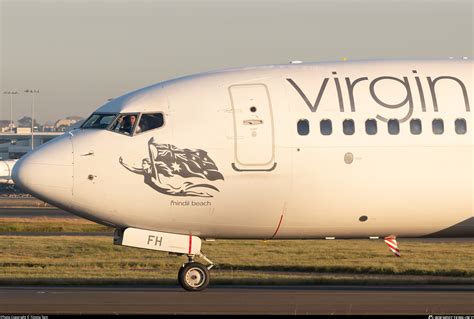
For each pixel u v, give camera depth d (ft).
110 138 265.75
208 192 265.54
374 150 268.41
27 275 321.73
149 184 264.31
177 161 264.31
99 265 360.89
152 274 329.72
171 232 273.75
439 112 273.54
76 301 248.32
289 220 271.69
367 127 269.64
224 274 334.03
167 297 258.78
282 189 266.98
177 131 265.95
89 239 485.15
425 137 271.08
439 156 271.08
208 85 273.95
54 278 311.88
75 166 262.88
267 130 266.36
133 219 268.00
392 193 270.46
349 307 236.43
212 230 273.54
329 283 302.04
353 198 269.64
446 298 257.34
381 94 273.54
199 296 261.65
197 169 264.52
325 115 269.23
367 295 265.34
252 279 308.19
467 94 276.62
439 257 395.75
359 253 412.77
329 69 279.90
